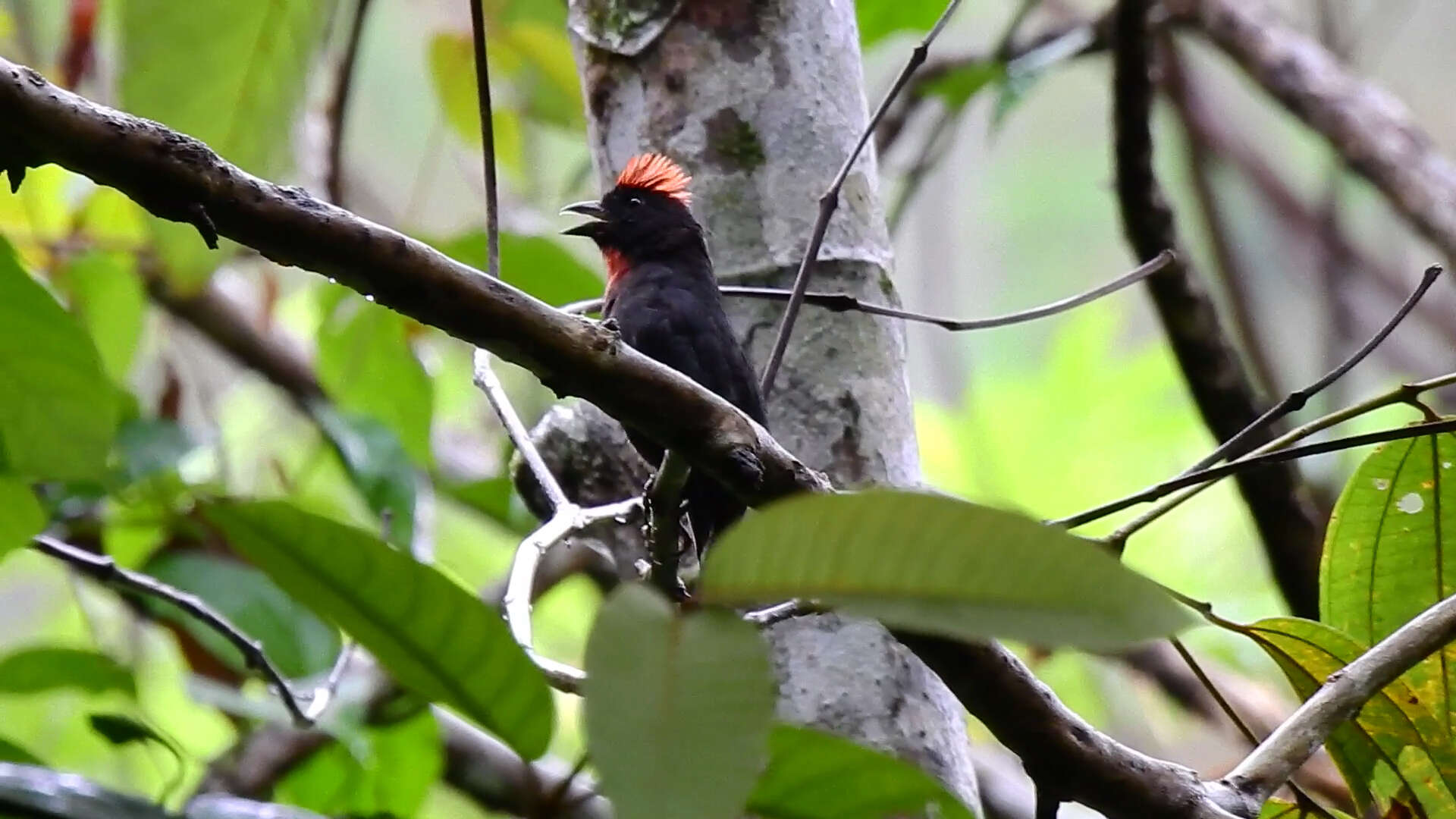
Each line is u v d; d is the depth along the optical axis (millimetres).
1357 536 5770
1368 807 5570
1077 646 2656
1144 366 14891
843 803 4203
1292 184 16078
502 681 3961
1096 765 4613
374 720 8125
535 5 11312
